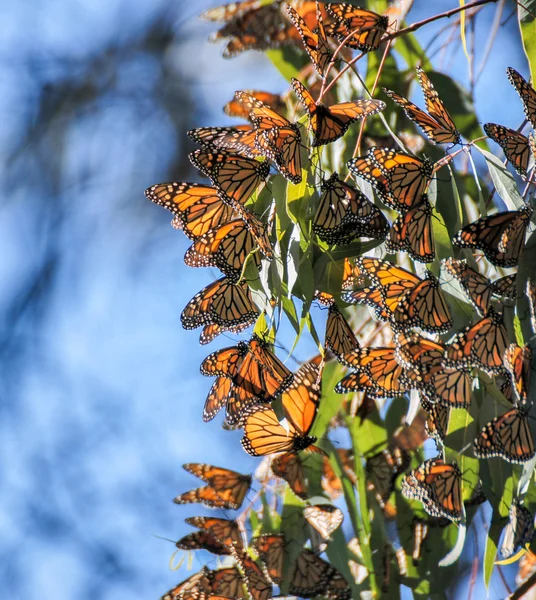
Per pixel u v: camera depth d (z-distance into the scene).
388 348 3.43
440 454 3.45
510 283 3.38
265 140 3.37
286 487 3.58
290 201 3.42
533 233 3.37
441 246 3.43
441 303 3.39
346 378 3.44
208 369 3.42
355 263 3.46
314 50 3.39
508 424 3.36
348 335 3.45
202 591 3.54
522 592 3.49
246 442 3.49
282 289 3.42
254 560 3.57
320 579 3.54
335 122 3.38
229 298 3.42
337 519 3.56
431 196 3.43
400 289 3.40
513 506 3.39
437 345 3.39
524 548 3.39
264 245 3.37
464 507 3.44
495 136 3.39
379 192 3.39
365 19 3.44
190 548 3.57
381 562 3.56
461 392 3.39
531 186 3.44
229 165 3.41
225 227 3.41
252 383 3.41
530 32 3.49
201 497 3.59
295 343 3.41
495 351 3.36
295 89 3.37
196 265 3.41
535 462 3.38
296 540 3.56
